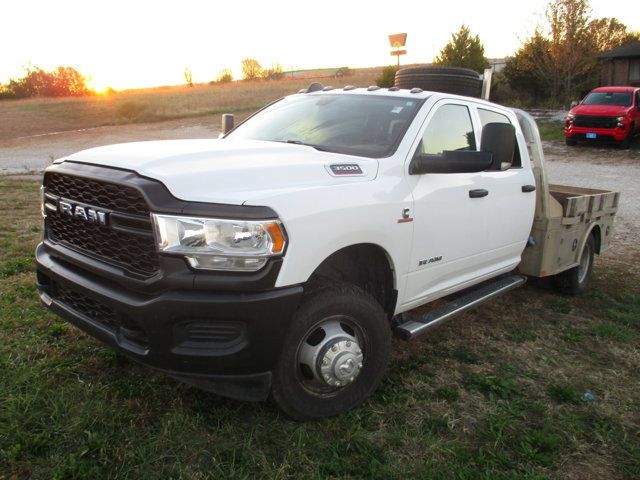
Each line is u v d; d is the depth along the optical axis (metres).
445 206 4.00
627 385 4.14
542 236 5.35
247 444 3.01
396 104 4.24
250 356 2.88
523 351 4.62
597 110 19.08
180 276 2.77
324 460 2.98
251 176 3.04
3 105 40.66
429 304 5.27
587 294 6.25
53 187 3.47
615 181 13.84
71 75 57.31
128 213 2.92
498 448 3.23
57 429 3.00
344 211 3.21
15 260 5.89
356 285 3.76
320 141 4.07
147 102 36.50
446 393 3.76
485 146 3.85
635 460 3.21
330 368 3.22
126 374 3.66
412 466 2.99
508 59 32.09
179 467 2.81
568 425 3.52
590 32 28.08
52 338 4.11
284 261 2.89
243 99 38.28
